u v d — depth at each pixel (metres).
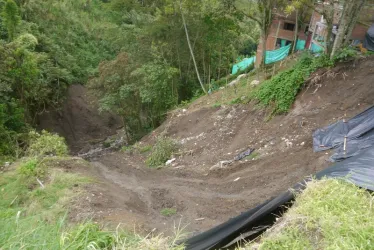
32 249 3.01
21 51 17.08
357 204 3.59
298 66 12.77
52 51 24.95
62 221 3.83
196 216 8.57
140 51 19.95
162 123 19.31
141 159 15.43
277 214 4.77
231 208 8.42
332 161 8.17
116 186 11.03
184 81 21.34
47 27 26.50
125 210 8.48
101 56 32.19
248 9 17.33
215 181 10.77
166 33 19.61
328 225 3.24
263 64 17.19
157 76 17.55
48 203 8.41
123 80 19.03
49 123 25.95
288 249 3.18
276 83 13.22
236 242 4.78
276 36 18.78
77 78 29.88
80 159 12.41
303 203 3.78
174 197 10.05
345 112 10.26
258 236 4.36
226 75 22.91
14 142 15.12
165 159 14.26
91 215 7.69
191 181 11.27
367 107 9.90
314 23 17.59
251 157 11.24
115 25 26.00
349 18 11.87
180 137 16.05
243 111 14.45
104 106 19.30
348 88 10.98
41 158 11.77
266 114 13.10
